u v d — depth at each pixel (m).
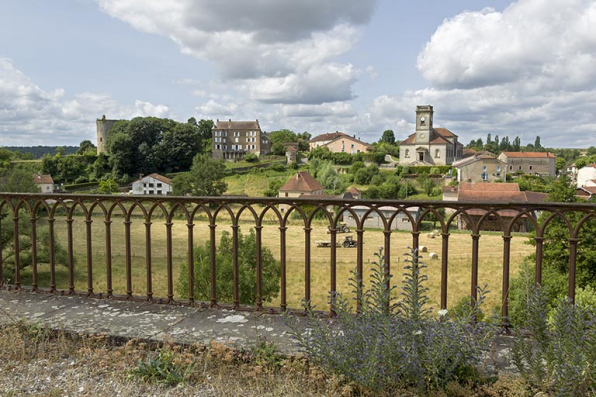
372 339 2.96
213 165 84.44
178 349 3.55
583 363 2.61
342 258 32.66
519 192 61.12
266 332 3.79
